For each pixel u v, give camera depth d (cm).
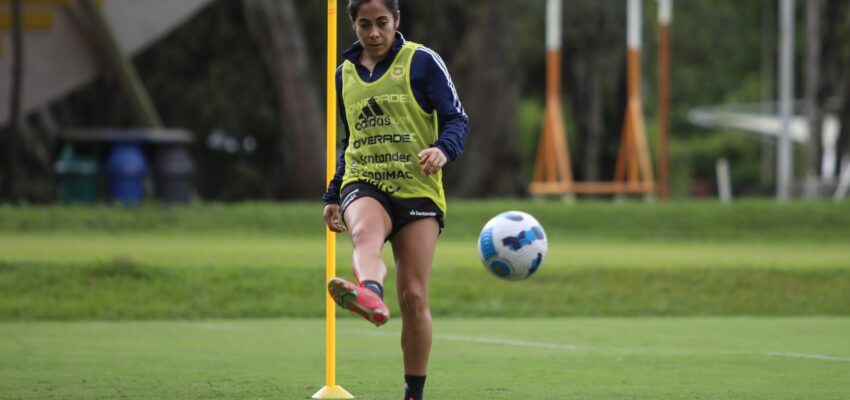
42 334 4988
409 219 2608
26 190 15750
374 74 2641
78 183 11994
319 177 13850
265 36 13988
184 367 3791
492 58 14750
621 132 19112
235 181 19238
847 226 10631
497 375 3606
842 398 3120
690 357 4094
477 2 14712
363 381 3450
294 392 3203
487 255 3092
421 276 2612
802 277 6588
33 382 3409
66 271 6284
